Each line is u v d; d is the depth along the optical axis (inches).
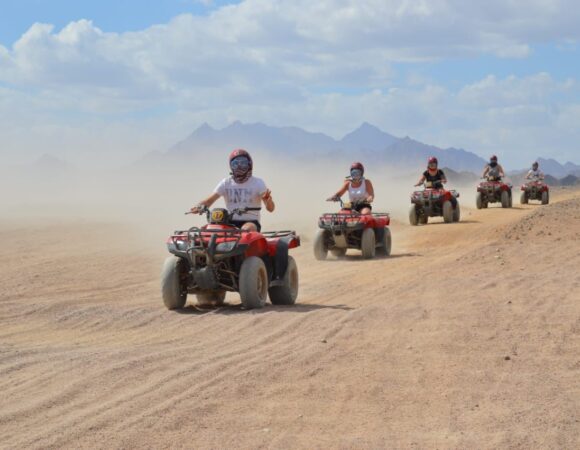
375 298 424.2
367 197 690.8
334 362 272.4
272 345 305.4
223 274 414.9
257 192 434.6
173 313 394.9
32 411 219.8
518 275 468.1
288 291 419.5
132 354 290.5
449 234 834.8
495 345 292.5
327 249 676.1
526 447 188.7
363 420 210.5
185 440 195.8
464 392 233.6
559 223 797.9
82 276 561.6
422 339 306.2
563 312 348.5
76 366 269.9
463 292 415.8
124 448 190.5
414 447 189.8
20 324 372.8
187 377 252.4
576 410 213.6
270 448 190.2
